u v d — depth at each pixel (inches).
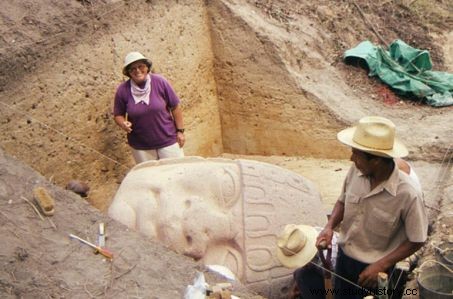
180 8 326.0
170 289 171.5
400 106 344.5
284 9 365.4
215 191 222.4
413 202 171.8
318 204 238.4
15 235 181.5
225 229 217.9
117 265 177.3
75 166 273.6
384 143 168.6
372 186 176.1
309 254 193.8
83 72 274.8
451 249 210.8
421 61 359.9
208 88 350.9
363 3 398.0
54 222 188.5
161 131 269.6
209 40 347.9
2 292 164.2
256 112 349.7
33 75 255.1
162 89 266.4
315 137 338.0
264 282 217.3
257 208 222.4
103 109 285.3
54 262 175.8
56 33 265.9
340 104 336.5
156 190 223.5
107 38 285.7
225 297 164.9
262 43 338.0
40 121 257.4
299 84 335.6
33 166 254.4
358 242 184.7
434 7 417.4
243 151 360.5
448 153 305.9
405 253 177.6
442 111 342.0
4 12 261.9
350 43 372.8
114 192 292.2
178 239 214.8
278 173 235.9
